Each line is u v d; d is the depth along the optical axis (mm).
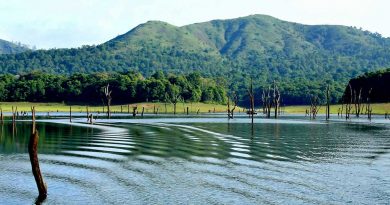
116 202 30156
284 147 57031
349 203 29781
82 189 33594
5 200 30656
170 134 77000
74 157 48062
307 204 29594
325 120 134500
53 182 35844
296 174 38594
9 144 60781
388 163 44250
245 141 64562
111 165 43094
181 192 32625
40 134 76688
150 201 30391
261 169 40906
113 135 74938
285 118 150000
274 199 30703
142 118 144250
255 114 184125
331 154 50531
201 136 73000
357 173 39094
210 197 31266
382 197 31203
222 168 41406
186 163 44156
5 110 199750
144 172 39719
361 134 78500
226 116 168000
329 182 35531
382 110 193625
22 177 37656
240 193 32281
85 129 89375
